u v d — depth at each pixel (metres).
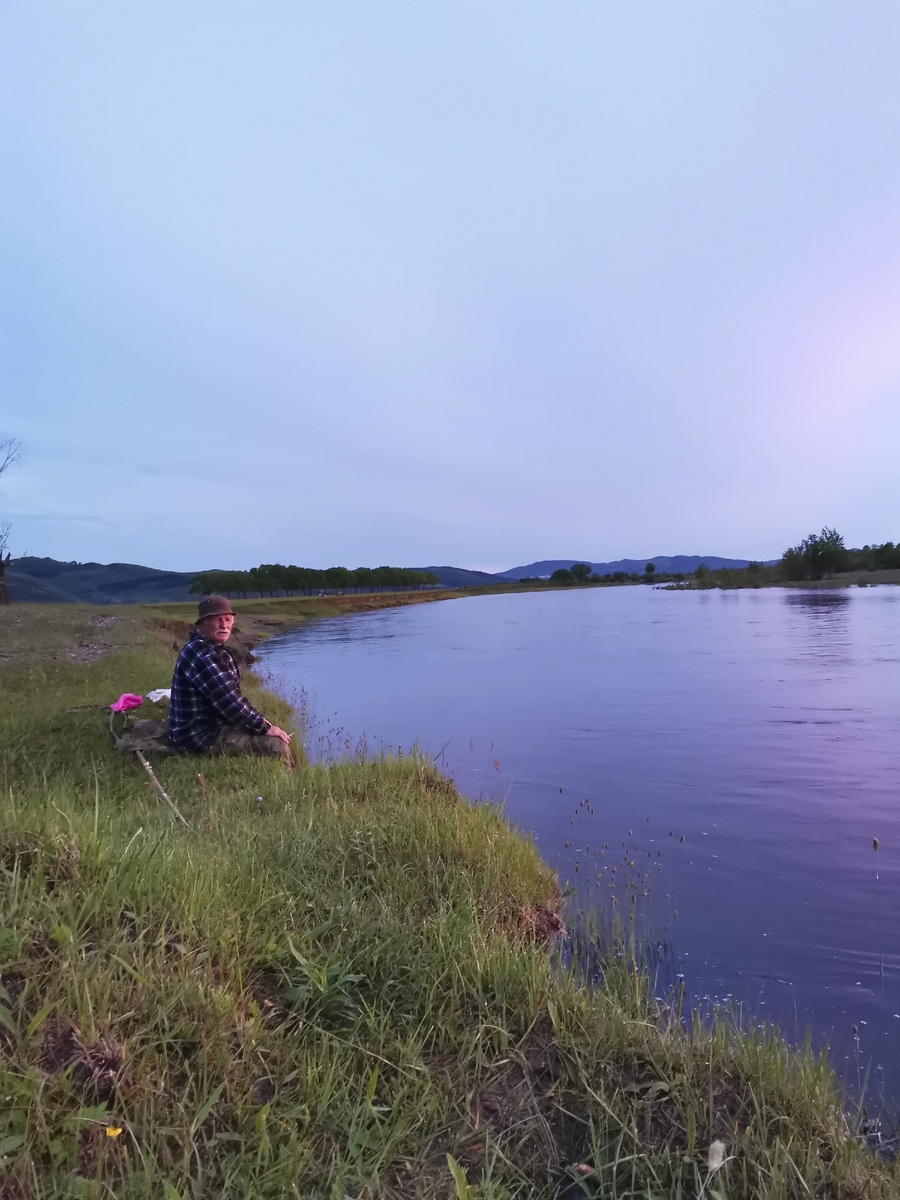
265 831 5.00
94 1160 1.94
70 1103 2.04
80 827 3.39
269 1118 2.23
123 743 7.61
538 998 3.13
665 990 4.07
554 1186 2.24
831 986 4.11
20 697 10.94
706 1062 2.82
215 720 7.61
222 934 2.99
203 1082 2.26
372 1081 2.39
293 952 3.02
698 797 8.01
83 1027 2.25
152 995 2.47
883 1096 3.15
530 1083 2.66
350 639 35.22
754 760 9.53
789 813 7.36
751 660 20.25
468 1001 3.12
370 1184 2.08
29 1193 1.77
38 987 2.33
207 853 4.03
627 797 8.08
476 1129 2.42
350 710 14.33
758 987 4.11
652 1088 2.61
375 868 4.60
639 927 4.91
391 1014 2.96
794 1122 2.56
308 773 7.00
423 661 23.64
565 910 5.19
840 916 5.04
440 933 3.56
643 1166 2.30
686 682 16.70
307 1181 2.08
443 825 5.47
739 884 5.64
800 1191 2.30
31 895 2.70
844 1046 3.54
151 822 4.82
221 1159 2.07
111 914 2.82
